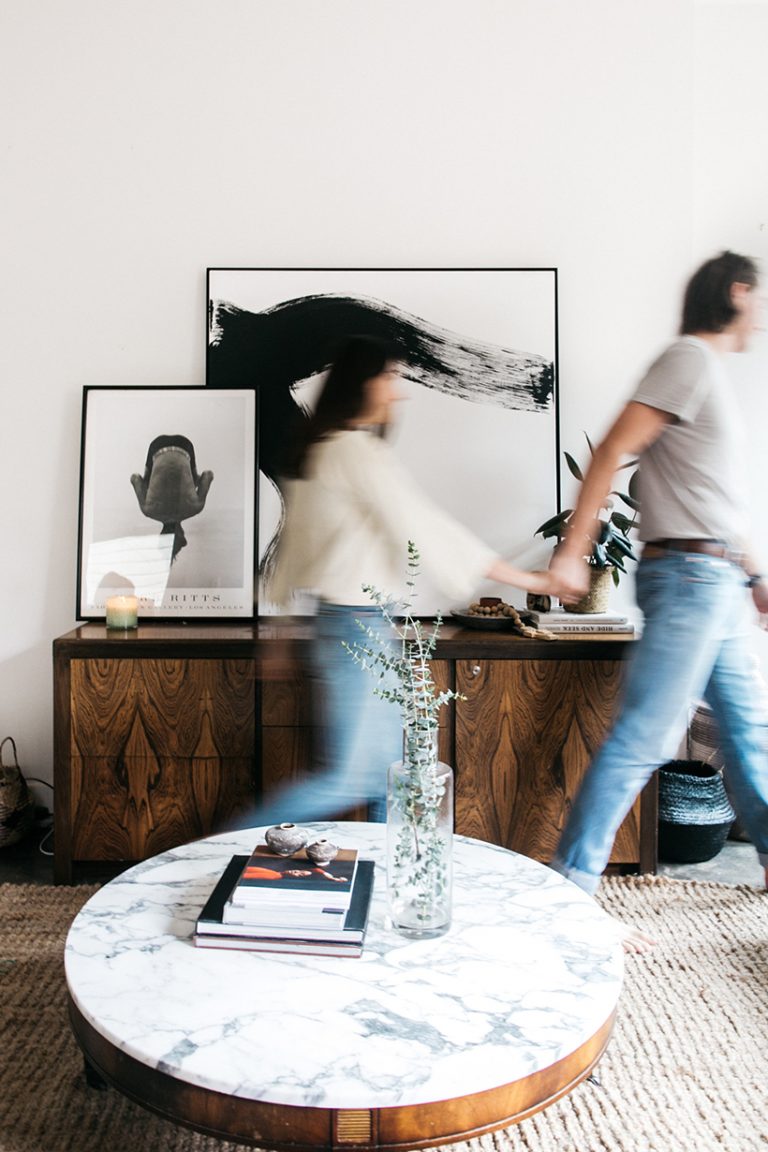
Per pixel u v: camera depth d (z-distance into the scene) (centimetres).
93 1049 115
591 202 275
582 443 278
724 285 199
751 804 220
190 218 274
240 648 234
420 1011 116
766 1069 161
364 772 196
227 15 271
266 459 273
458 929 139
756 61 277
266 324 273
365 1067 105
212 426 272
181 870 159
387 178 274
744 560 206
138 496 272
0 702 279
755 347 281
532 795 237
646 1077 159
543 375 274
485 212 275
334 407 184
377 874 160
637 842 239
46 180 272
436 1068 105
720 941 207
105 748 236
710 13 277
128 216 273
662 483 201
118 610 251
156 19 271
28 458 275
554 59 272
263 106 272
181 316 275
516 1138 144
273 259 274
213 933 132
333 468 184
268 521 273
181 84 272
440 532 186
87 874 242
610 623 243
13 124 271
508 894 152
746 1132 145
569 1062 110
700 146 279
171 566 271
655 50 272
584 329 276
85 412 271
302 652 234
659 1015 178
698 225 280
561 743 236
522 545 275
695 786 249
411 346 274
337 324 273
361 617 187
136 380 276
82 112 272
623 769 203
